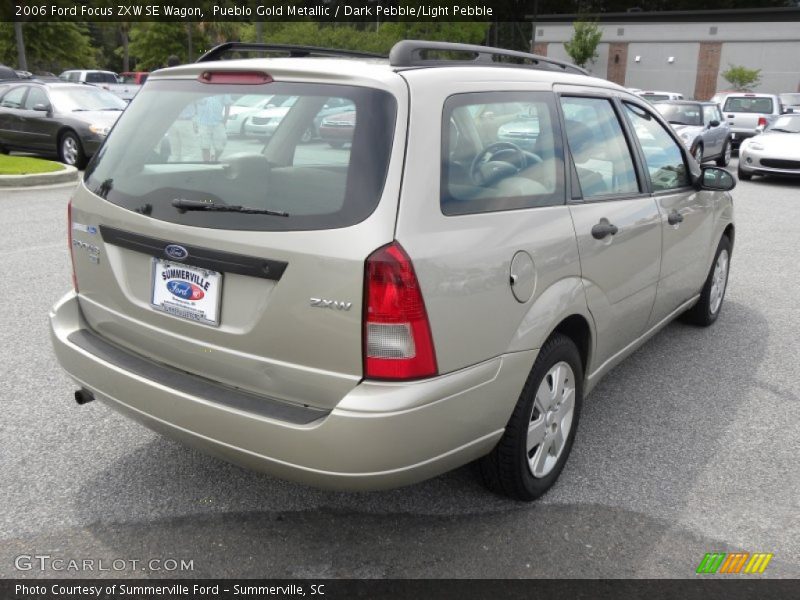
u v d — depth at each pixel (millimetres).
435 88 2555
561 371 3111
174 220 2611
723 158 18156
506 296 2627
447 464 2559
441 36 32125
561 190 3090
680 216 4160
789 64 38438
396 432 2305
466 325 2477
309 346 2373
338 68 2578
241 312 2498
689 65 40938
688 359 4867
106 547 2795
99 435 3617
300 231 2348
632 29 41938
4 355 4547
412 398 2320
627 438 3754
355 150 2387
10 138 14195
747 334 5387
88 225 2961
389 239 2279
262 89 2654
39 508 3016
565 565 2738
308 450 2336
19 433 3607
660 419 3979
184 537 2863
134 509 3029
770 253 8117
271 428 2369
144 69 46219
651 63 41906
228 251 2451
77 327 3125
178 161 2732
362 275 2258
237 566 2709
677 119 16703
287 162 2551
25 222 8586
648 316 4051
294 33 31781
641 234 3652
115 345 2967
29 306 5484
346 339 2311
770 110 21891
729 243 5520
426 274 2326
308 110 2545
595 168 3400
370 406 2283
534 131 3014
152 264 2725
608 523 3002
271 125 2609
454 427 2492
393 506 3082
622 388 4391
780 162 14320
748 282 6879
